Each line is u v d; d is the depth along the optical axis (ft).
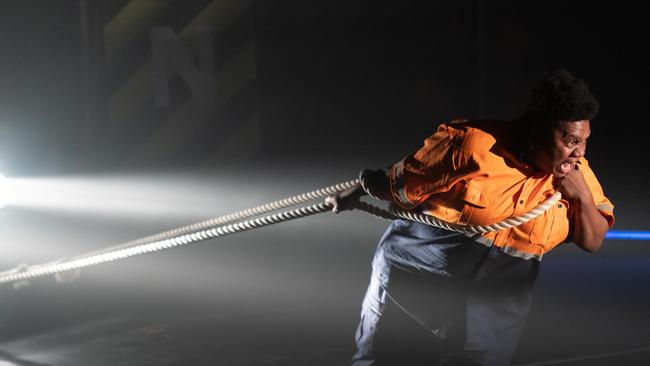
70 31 47.55
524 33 55.52
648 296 25.30
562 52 55.31
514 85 55.42
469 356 12.09
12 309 25.36
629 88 54.13
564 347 20.34
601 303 24.59
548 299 25.17
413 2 57.06
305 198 15.39
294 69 56.95
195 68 52.70
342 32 57.41
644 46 53.88
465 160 11.28
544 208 11.62
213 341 21.49
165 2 52.37
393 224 13.01
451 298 12.40
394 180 11.90
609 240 33.37
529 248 11.94
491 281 12.06
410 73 57.36
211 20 53.98
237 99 55.42
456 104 56.54
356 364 13.23
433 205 11.87
